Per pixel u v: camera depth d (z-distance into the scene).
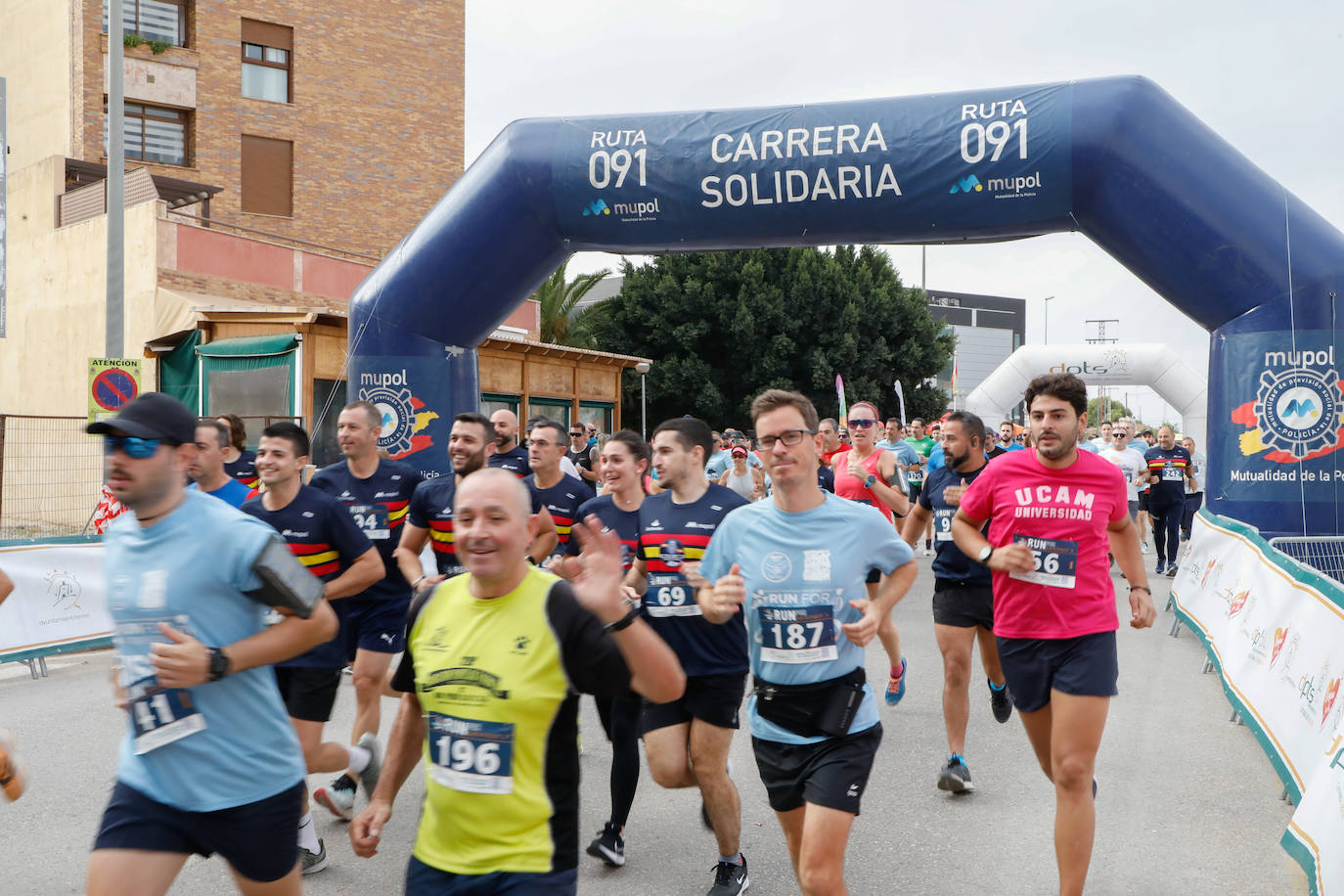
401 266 10.96
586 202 10.46
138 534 3.00
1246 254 9.23
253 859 3.03
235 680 2.98
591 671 2.62
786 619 3.61
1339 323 9.14
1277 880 4.62
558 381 22.73
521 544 2.66
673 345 37.62
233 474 8.55
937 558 6.00
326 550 5.03
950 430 5.87
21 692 8.50
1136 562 4.57
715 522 4.70
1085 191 9.52
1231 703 7.72
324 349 16.75
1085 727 4.20
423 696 2.73
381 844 5.04
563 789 2.69
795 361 37.47
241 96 28.50
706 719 4.41
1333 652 5.24
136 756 2.98
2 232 17.89
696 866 4.82
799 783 3.60
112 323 13.76
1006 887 4.51
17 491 16.81
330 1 30.00
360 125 30.55
